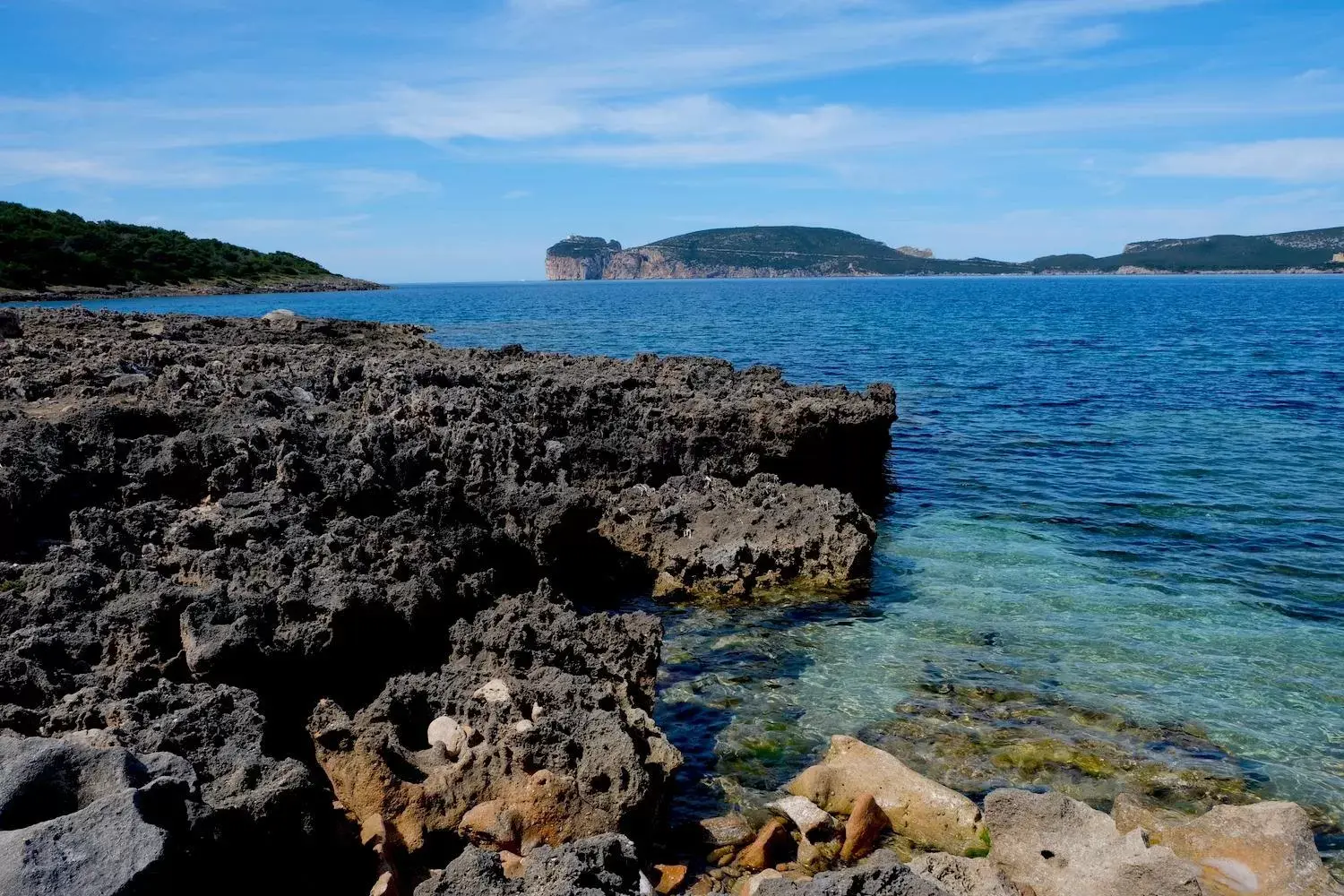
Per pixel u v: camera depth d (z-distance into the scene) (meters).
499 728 8.62
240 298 98.50
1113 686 11.86
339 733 8.25
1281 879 7.68
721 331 66.44
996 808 8.29
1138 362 48.47
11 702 7.79
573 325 70.81
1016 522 19.42
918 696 11.60
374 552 11.55
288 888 6.68
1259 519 19.27
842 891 6.44
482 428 15.97
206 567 10.55
